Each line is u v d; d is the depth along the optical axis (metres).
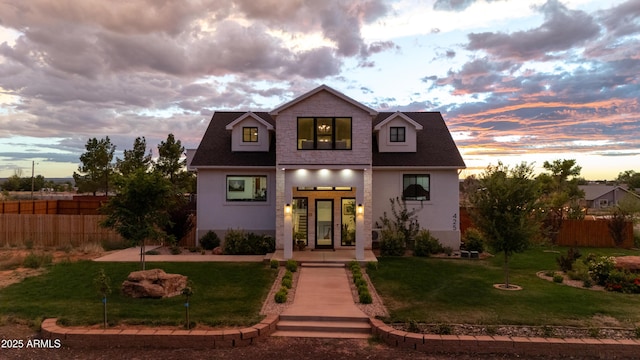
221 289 13.25
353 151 19.22
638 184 85.12
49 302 11.62
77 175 34.50
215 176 21.95
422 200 21.73
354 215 21.25
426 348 9.09
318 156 19.17
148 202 14.19
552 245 23.12
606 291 13.23
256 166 21.59
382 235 20.53
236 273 15.54
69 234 22.67
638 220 26.23
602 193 61.66
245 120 22.66
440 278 15.02
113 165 34.38
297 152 19.22
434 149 22.44
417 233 21.27
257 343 9.49
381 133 22.38
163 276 12.65
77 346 9.10
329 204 21.30
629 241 23.83
